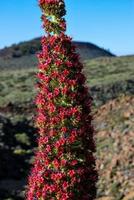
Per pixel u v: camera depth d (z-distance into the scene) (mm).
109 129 48656
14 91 89750
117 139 45656
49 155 11180
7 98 81625
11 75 111312
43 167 11211
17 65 168625
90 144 11320
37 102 11320
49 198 11117
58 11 11367
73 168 11164
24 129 60281
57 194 11047
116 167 39719
